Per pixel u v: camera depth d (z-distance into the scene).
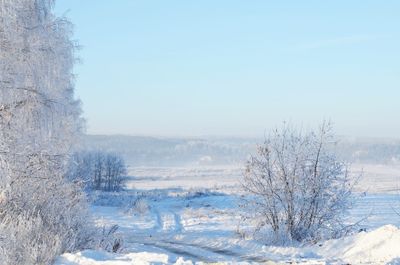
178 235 24.94
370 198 55.16
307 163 21.42
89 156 90.06
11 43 17.77
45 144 18.44
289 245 19.88
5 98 17.73
